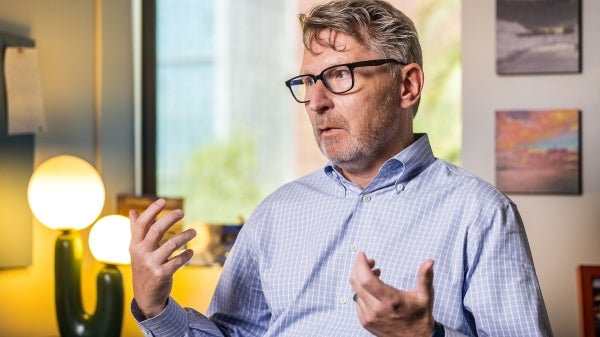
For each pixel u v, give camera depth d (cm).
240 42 489
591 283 321
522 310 189
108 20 383
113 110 386
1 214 336
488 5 346
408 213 206
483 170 347
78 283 330
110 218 335
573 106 340
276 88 493
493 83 346
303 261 213
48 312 356
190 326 209
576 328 338
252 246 224
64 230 334
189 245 363
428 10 427
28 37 350
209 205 473
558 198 341
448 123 420
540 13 340
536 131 341
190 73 474
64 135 364
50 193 327
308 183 227
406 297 159
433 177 210
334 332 202
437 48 424
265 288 218
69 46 367
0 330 338
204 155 471
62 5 364
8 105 339
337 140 206
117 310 329
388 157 211
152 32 404
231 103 486
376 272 165
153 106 404
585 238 339
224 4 488
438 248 200
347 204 214
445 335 167
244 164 482
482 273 194
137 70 404
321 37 206
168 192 459
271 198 229
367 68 203
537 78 342
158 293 196
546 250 342
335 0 212
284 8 495
